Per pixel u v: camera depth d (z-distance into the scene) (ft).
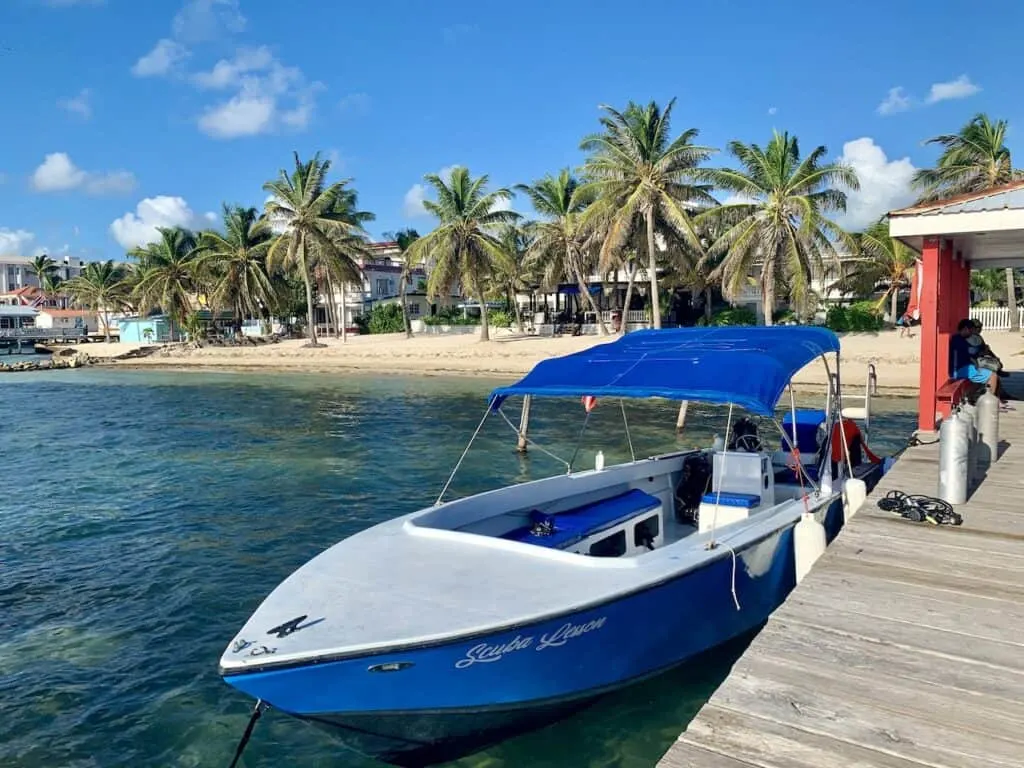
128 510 39.60
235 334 218.79
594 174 122.72
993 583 17.22
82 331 263.90
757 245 115.96
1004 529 20.98
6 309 265.95
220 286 184.96
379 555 18.65
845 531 21.17
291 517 37.86
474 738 16.75
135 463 53.16
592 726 18.24
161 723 19.11
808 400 80.18
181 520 37.50
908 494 24.62
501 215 143.64
